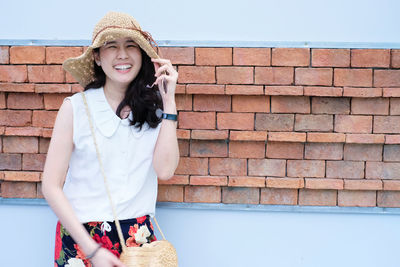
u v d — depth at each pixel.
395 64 1.85
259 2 1.90
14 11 1.93
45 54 1.90
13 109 1.94
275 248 2.02
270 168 1.95
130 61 1.44
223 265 2.03
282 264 2.02
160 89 1.52
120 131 1.48
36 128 1.93
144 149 1.52
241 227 2.01
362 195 1.94
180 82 1.89
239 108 1.91
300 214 1.99
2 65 1.91
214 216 2.01
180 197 1.98
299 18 1.90
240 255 2.03
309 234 2.00
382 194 1.94
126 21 1.44
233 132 1.90
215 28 1.92
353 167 1.93
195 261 2.03
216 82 1.89
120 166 1.47
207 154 1.95
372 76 1.86
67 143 1.41
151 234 1.60
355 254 2.01
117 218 1.45
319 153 1.93
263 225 2.01
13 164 1.97
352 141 1.88
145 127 1.53
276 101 1.90
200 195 1.97
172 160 1.52
